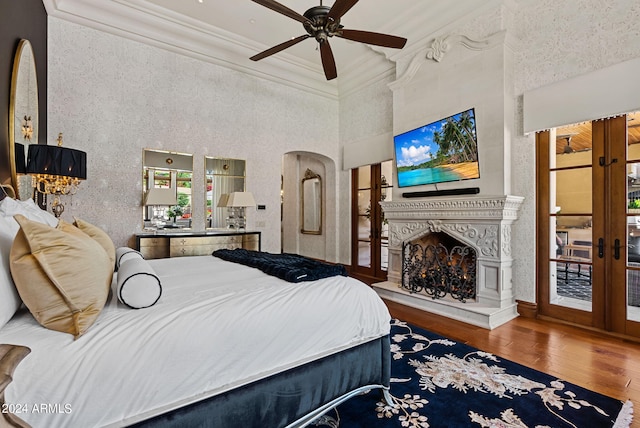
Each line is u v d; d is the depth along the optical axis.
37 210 1.76
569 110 3.04
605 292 2.98
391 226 4.61
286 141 5.41
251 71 4.93
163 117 4.19
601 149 2.99
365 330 1.78
